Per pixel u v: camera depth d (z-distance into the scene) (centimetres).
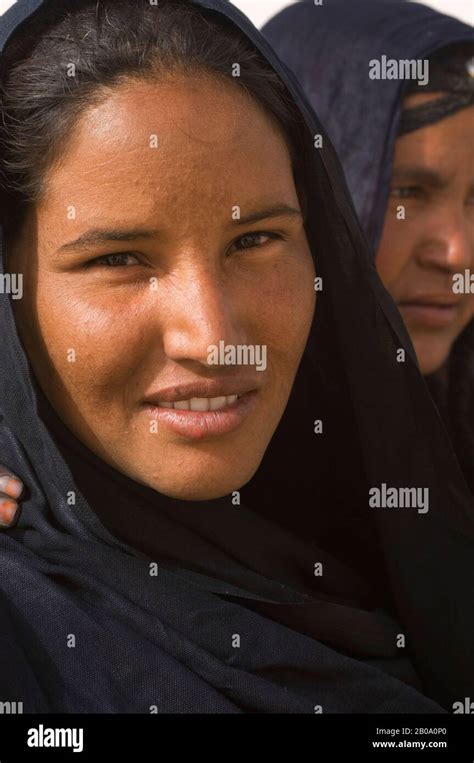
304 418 150
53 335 115
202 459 117
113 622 122
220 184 111
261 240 119
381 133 199
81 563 125
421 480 145
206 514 134
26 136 113
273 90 120
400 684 134
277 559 140
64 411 121
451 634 147
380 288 137
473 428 212
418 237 200
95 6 117
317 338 144
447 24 205
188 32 115
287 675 128
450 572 147
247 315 117
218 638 125
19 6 120
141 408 117
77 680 118
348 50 209
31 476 129
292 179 122
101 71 111
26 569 123
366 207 200
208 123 111
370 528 153
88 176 110
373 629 141
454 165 199
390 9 213
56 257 113
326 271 138
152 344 114
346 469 152
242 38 120
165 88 111
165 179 109
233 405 118
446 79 198
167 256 112
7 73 116
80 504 125
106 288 113
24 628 120
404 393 141
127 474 122
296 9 230
